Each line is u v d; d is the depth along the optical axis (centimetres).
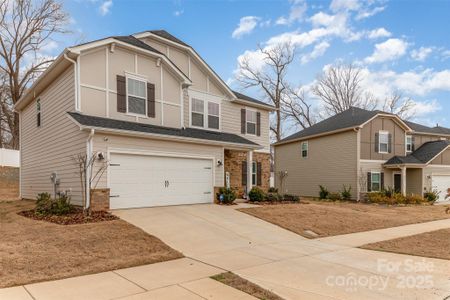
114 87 1245
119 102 1253
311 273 569
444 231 1047
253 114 1900
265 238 864
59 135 1270
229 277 533
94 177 1045
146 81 1344
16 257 600
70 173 1162
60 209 1006
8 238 735
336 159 2311
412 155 2448
